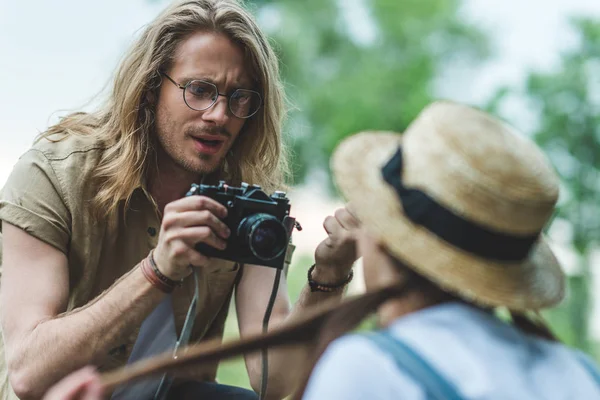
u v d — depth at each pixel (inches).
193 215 100.5
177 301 121.1
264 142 126.0
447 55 888.9
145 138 118.0
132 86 116.6
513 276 74.8
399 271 76.3
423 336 72.1
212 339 129.4
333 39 833.5
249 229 102.3
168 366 77.7
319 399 70.8
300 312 114.5
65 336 104.7
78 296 118.0
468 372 70.0
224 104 116.0
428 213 73.4
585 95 634.2
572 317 503.5
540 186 73.5
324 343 75.9
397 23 856.9
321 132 763.4
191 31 116.3
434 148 74.2
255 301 126.4
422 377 68.9
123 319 104.0
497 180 72.3
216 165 118.4
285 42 787.4
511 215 72.6
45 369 105.2
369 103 783.7
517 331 76.7
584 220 586.6
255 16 135.4
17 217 113.3
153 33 117.0
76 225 115.5
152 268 103.0
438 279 73.0
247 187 105.3
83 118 123.0
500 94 678.5
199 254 101.3
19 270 112.3
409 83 815.7
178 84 115.6
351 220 109.7
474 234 72.8
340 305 76.9
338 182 80.3
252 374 122.0
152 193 121.3
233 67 116.6
